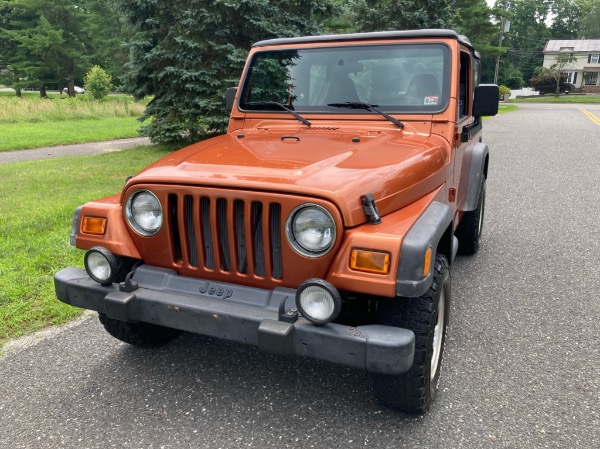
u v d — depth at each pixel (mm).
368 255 2305
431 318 2531
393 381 2637
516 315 4086
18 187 8242
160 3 12008
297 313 2412
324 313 2285
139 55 12539
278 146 3096
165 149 12977
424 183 2871
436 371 2904
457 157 3783
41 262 4910
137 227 2826
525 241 5957
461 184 4250
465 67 4160
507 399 2994
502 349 3568
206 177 2607
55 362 3424
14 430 2754
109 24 50344
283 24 12445
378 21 17375
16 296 4270
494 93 3779
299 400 3002
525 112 31344
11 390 3113
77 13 50188
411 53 3529
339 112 3588
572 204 7688
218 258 2643
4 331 3807
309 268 2441
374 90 3576
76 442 2660
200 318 2568
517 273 4969
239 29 12367
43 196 7609
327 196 2348
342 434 2703
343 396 3037
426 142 3221
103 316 3332
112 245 2855
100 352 3551
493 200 7969
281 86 3812
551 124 21953
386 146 3053
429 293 2539
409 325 2533
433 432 2711
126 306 2682
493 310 4176
